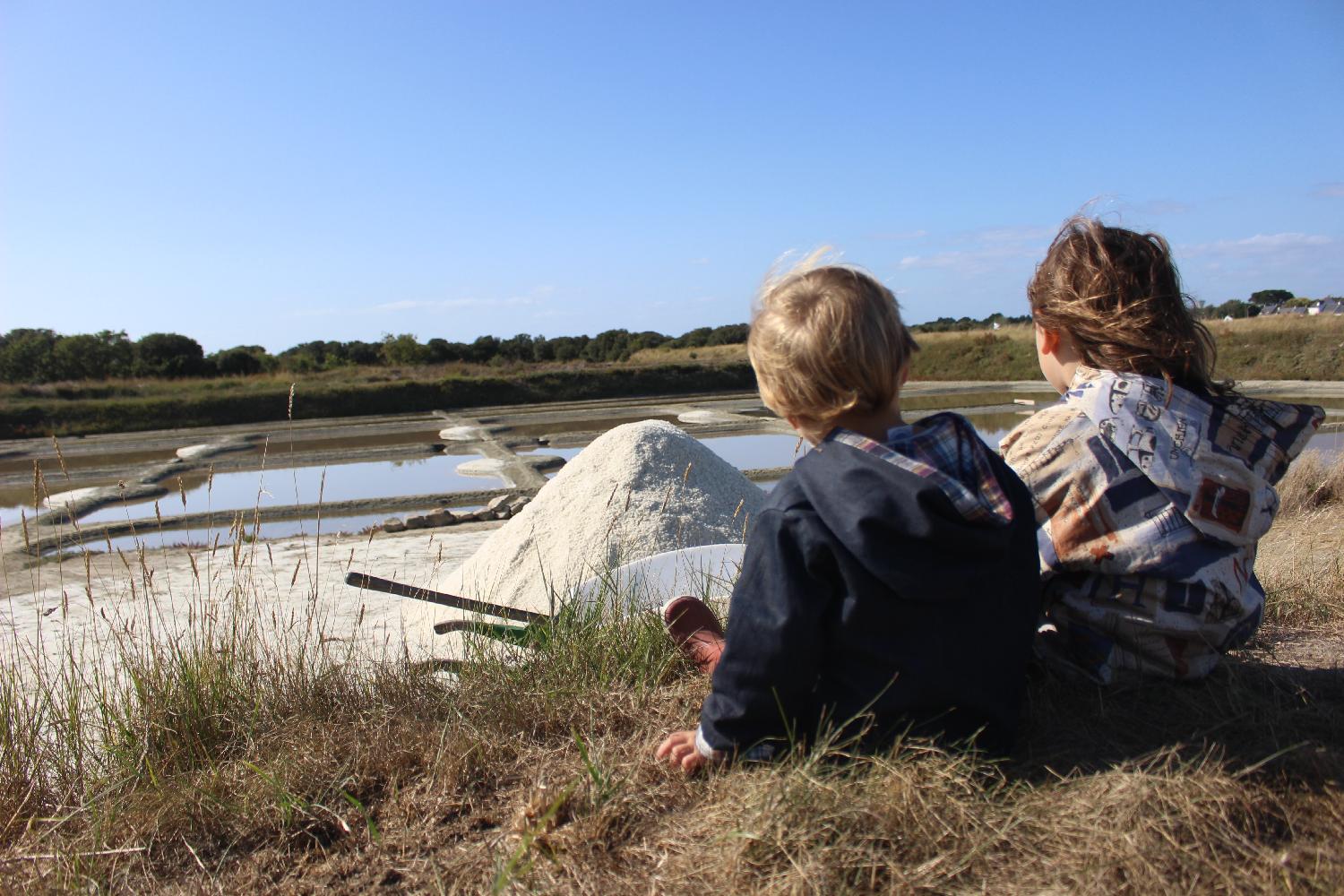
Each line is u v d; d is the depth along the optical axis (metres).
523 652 2.89
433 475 14.78
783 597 1.62
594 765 1.97
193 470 16.06
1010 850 1.51
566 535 4.72
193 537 9.68
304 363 40.69
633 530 4.59
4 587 6.96
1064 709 1.96
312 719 2.60
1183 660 1.92
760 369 1.74
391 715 2.52
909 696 1.65
